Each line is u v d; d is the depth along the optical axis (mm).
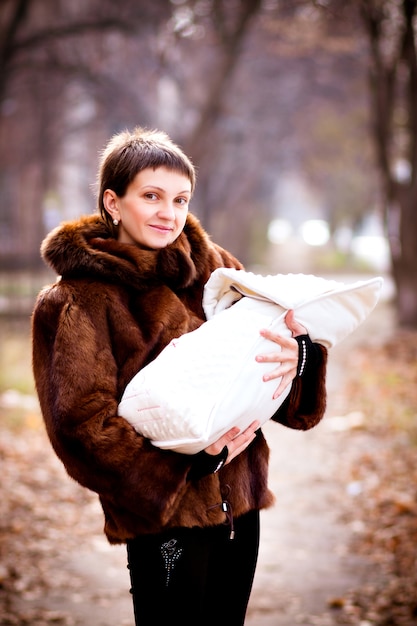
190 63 28922
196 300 3020
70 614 5211
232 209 41469
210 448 2721
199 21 21688
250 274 2945
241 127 34969
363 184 49531
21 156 31359
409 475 8336
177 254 2865
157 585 2844
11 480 8148
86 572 6039
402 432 10383
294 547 6660
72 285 2785
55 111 29031
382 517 7148
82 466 2668
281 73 34062
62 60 24203
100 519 7379
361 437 10414
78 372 2660
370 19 20125
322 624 5055
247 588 3004
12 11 20891
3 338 16781
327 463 9367
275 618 5176
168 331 2812
